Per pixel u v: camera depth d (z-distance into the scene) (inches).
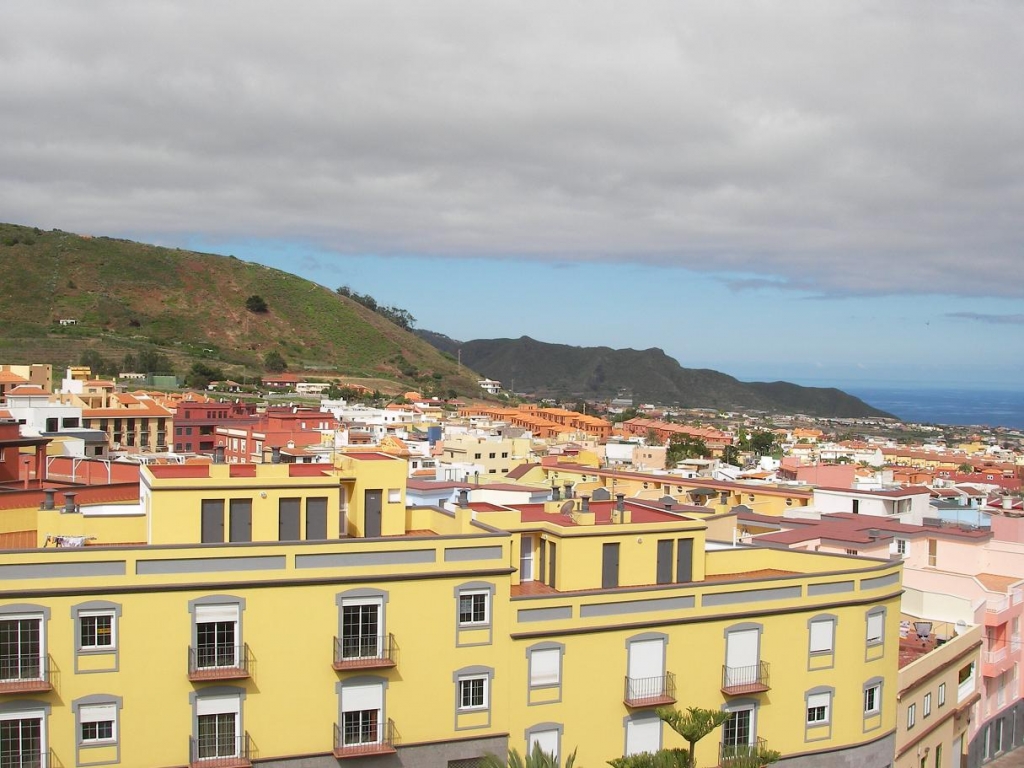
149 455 4724.4
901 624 2439.7
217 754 1514.5
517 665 1674.5
